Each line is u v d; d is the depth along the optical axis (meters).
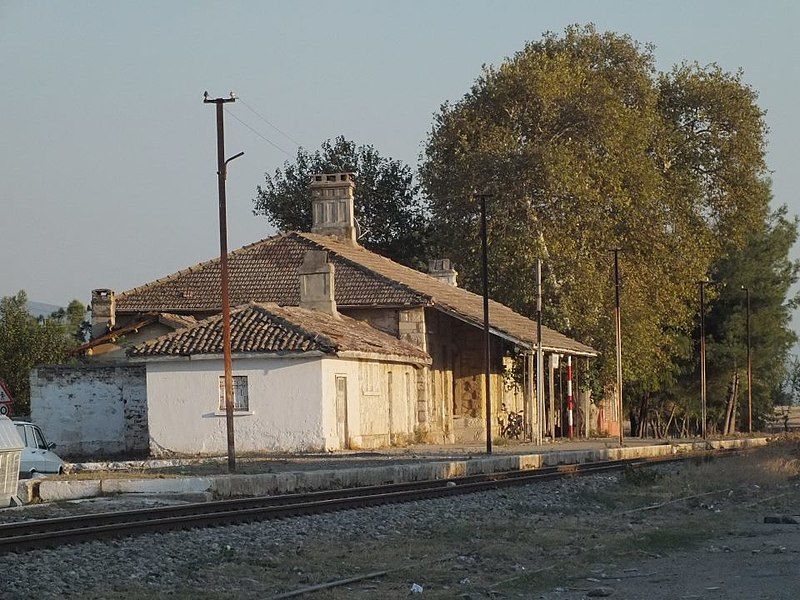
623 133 70.50
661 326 78.44
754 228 83.31
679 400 92.06
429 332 54.59
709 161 81.94
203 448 43.28
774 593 13.60
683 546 18.12
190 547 17.69
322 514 22.53
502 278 70.88
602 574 15.62
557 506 24.78
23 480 25.95
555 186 67.00
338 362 44.09
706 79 82.50
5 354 55.09
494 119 72.69
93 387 47.06
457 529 20.33
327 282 50.94
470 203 69.06
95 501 24.33
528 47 76.38
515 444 54.03
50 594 13.96
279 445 42.91
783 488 29.05
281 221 99.38
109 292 54.47
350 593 14.36
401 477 31.61
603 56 78.19
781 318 94.25
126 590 14.39
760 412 98.94
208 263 57.06
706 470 32.16
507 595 14.32
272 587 14.78
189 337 44.25
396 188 100.12
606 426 82.25
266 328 44.25
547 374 65.94
